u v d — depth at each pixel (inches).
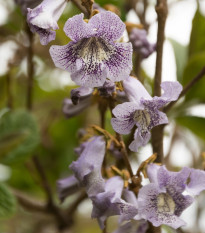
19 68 27.7
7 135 21.5
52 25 17.0
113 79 17.2
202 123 25.1
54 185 29.7
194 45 25.6
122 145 18.9
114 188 18.5
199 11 24.8
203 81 24.5
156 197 17.9
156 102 17.7
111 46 17.3
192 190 18.0
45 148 29.3
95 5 21.3
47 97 30.5
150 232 19.1
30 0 19.2
